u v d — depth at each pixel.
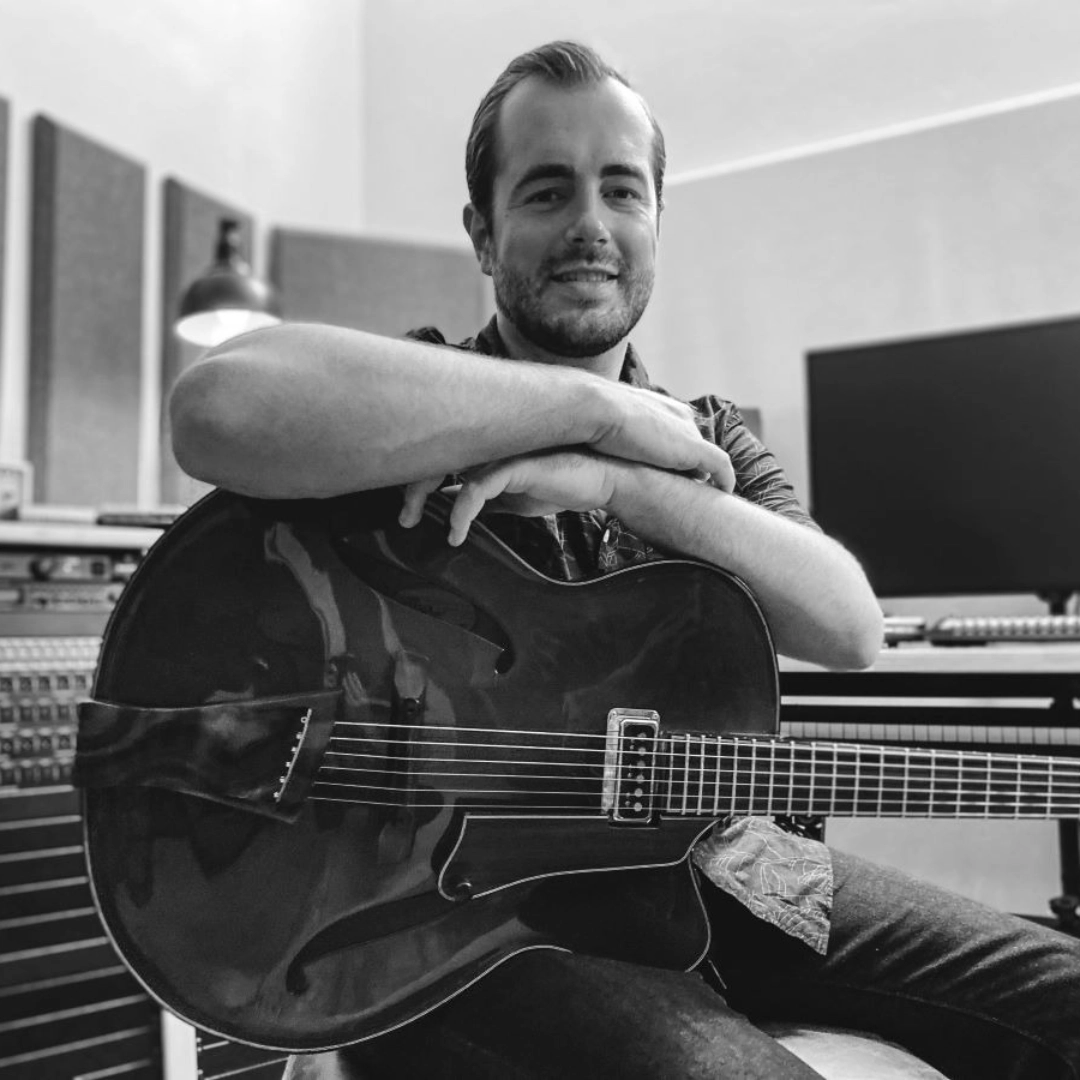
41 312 3.09
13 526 1.88
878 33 3.06
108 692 0.78
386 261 3.90
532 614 0.88
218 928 0.78
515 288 1.04
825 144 3.10
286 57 3.95
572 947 0.88
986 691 1.25
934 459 2.34
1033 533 2.24
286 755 0.79
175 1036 1.81
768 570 0.96
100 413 3.23
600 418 0.87
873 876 1.13
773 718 0.95
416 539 0.85
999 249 2.82
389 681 0.83
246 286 2.96
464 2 3.95
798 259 3.07
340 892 0.81
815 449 2.46
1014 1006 0.99
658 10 3.39
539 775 0.87
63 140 3.13
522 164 1.03
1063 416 2.22
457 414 0.80
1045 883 2.56
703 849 1.05
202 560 0.80
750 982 1.08
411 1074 0.87
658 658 0.91
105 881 0.76
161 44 3.53
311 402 0.76
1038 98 2.82
